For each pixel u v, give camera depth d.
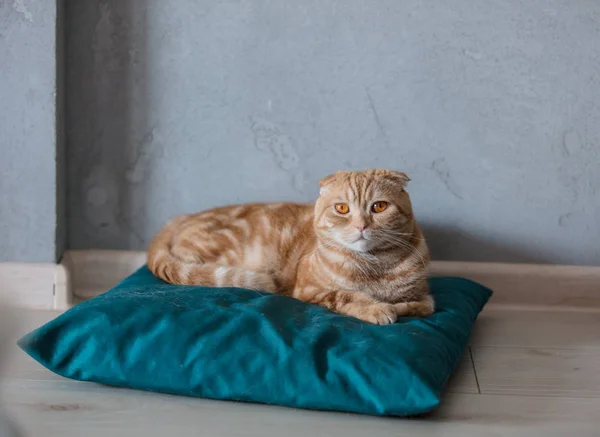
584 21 2.91
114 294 2.38
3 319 1.34
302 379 2.10
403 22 2.94
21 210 2.96
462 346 2.45
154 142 3.06
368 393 2.07
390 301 2.60
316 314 2.40
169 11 2.96
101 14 2.96
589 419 2.13
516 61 2.95
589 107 2.97
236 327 2.21
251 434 2.00
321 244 2.60
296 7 2.95
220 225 2.87
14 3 2.81
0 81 2.87
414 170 3.05
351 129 3.03
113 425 2.02
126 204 3.11
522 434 2.04
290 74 3.00
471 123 3.00
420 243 2.65
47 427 2.00
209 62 3.00
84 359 2.18
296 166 3.07
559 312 3.06
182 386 2.14
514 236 3.08
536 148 3.01
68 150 3.06
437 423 2.08
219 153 3.07
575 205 3.04
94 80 3.01
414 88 2.98
